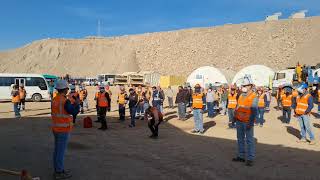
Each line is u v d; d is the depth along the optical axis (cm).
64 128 796
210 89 2244
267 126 1842
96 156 1063
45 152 1115
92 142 1307
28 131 1576
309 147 1248
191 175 855
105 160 1009
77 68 12569
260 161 1014
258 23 11144
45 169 901
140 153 1114
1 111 2534
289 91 1962
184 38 11750
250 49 10075
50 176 833
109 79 8031
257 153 1132
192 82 4688
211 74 4606
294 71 3675
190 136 1482
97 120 1941
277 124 1923
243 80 984
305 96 1334
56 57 13125
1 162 975
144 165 954
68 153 1102
